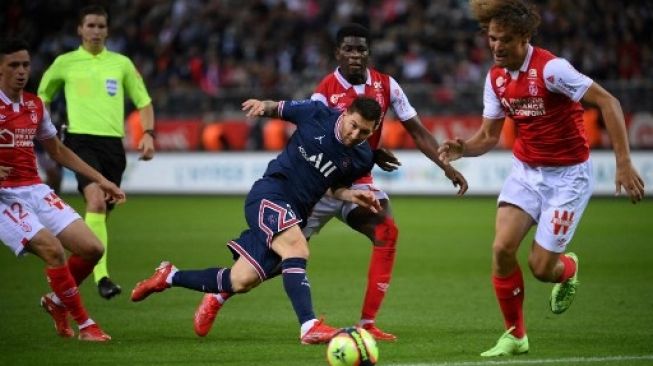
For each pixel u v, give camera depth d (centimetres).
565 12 9138
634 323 3150
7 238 2761
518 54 2584
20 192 2812
